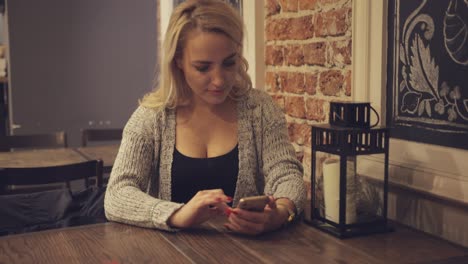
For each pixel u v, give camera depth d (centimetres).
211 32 139
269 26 216
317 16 186
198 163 153
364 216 135
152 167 159
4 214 172
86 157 294
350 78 171
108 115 479
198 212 127
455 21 132
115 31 471
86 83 468
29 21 445
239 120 159
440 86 138
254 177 159
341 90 176
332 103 138
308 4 190
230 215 127
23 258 112
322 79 186
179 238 126
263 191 166
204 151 155
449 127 136
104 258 112
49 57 454
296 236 128
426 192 141
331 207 134
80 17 459
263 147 160
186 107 158
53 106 459
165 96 155
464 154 131
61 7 453
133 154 152
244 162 155
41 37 450
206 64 140
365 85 163
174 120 156
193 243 122
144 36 480
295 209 140
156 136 155
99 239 125
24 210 175
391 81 156
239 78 161
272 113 162
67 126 465
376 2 158
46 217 177
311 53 191
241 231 127
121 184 145
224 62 142
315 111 191
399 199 153
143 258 112
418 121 146
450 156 135
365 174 164
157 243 122
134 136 154
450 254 116
